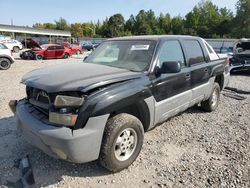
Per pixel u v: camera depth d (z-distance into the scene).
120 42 4.56
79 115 2.92
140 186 3.17
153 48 4.04
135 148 3.56
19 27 39.50
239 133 4.79
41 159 3.73
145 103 3.61
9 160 3.71
